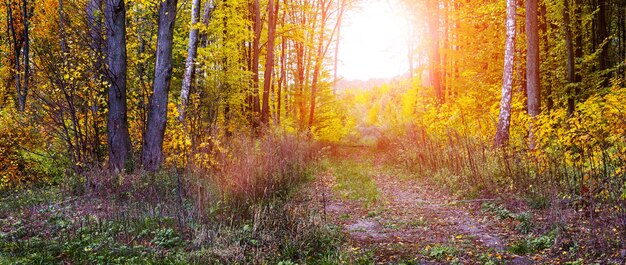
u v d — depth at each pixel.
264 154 10.66
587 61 17.64
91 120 11.51
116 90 11.05
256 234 6.69
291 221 6.99
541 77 18.50
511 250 6.10
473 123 14.42
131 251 5.98
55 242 6.20
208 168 9.82
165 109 11.52
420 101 22.17
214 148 10.48
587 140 7.52
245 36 17.36
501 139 11.80
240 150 10.21
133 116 13.09
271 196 8.77
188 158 9.98
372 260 6.03
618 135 7.19
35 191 9.85
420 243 6.82
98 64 11.35
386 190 11.75
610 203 6.00
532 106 12.50
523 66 17.95
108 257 5.70
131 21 15.41
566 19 16.23
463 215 8.40
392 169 15.59
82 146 10.79
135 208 7.78
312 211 7.75
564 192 7.47
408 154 14.88
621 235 5.48
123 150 11.02
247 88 17.70
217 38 17.88
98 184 8.92
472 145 11.45
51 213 7.97
